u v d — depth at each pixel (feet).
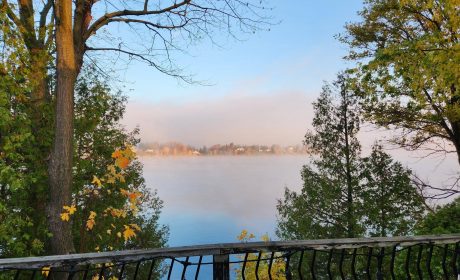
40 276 25.61
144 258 8.31
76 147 36.76
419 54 24.43
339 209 68.69
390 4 44.39
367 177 66.69
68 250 28.25
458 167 50.08
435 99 24.70
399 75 24.97
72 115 28.94
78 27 32.27
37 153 31.17
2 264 7.39
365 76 25.77
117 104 46.68
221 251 8.93
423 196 59.06
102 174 36.40
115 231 35.94
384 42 50.21
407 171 64.64
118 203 34.40
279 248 9.28
